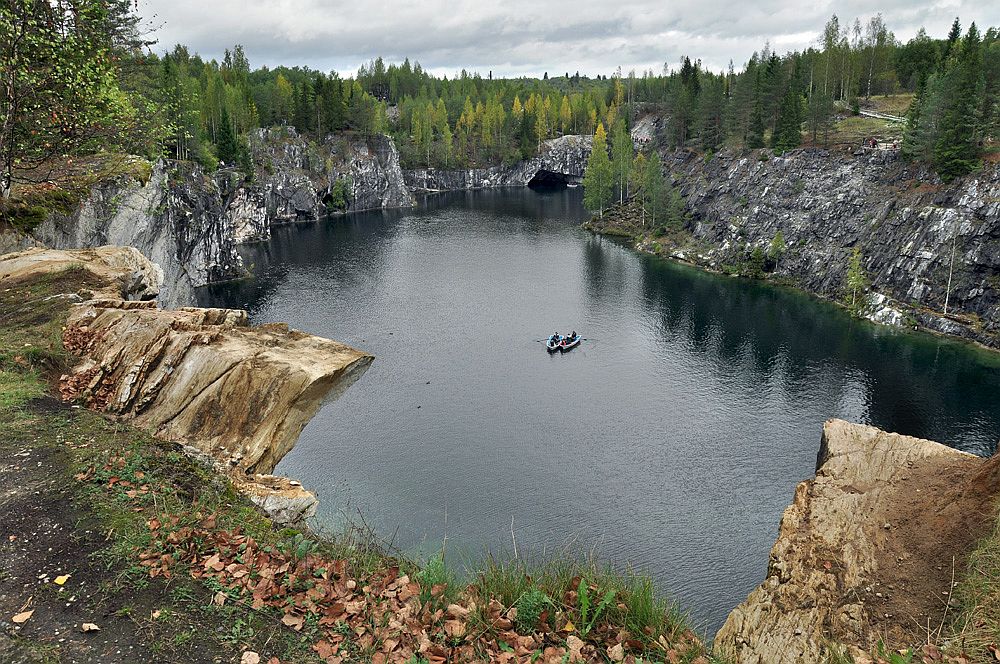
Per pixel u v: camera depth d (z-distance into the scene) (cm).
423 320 7044
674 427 4691
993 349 6109
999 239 6362
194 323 1462
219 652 700
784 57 13988
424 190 18775
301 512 1204
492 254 10388
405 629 773
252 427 1285
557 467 4103
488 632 794
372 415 4803
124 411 1296
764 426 4716
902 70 12812
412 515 3534
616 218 12450
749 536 3434
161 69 8862
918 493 1204
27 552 828
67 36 2238
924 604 1009
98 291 1839
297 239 11794
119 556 830
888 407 5006
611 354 6178
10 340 1421
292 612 782
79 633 705
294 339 1523
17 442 1079
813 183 9069
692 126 12900
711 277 9069
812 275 8288
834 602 1080
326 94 15525
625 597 900
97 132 2497
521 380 5522
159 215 4478
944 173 7181
